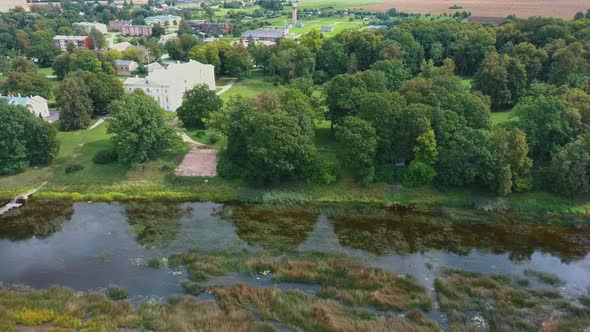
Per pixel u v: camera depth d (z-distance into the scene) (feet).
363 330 207.41
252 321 214.07
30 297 230.68
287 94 419.13
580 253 277.23
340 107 410.93
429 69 518.37
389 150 357.00
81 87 474.90
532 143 355.56
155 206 336.08
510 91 481.46
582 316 217.77
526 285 243.81
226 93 606.96
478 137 332.39
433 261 266.57
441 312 222.28
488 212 320.70
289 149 337.31
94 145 424.87
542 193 332.80
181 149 410.52
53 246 282.56
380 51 624.18
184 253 272.10
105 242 287.07
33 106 480.64
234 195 346.54
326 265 258.16
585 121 364.79
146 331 209.05
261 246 282.15
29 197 348.38
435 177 346.13
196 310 221.05
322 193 345.92
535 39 614.34
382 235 295.69
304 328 211.20
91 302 227.61
